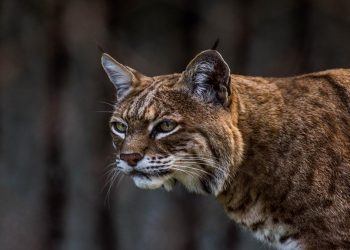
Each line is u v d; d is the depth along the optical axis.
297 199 8.14
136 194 18.36
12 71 18.95
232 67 19.12
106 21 19.02
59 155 18.59
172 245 18.23
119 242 18.34
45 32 18.95
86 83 18.83
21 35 19.03
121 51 19.00
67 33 18.86
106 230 18.38
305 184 8.12
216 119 8.08
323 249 8.16
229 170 8.13
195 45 19.33
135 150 8.05
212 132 8.07
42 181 18.59
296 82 8.47
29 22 19.06
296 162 8.13
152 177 8.13
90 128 18.69
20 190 18.56
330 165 8.11
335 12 19.12
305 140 8.16
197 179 8.30
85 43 18.83
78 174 18.58
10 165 18.64
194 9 19.39
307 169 8.12
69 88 18.86
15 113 18.88
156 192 18.34
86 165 18.58
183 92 8.16
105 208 18.36
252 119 8.23
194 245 18.20
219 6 19.30
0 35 18.97
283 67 19.11
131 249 18.34
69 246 18.47
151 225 18.30
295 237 8.25
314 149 8.13
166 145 8.09
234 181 8.27
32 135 18.81
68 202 18.50
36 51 19.02
